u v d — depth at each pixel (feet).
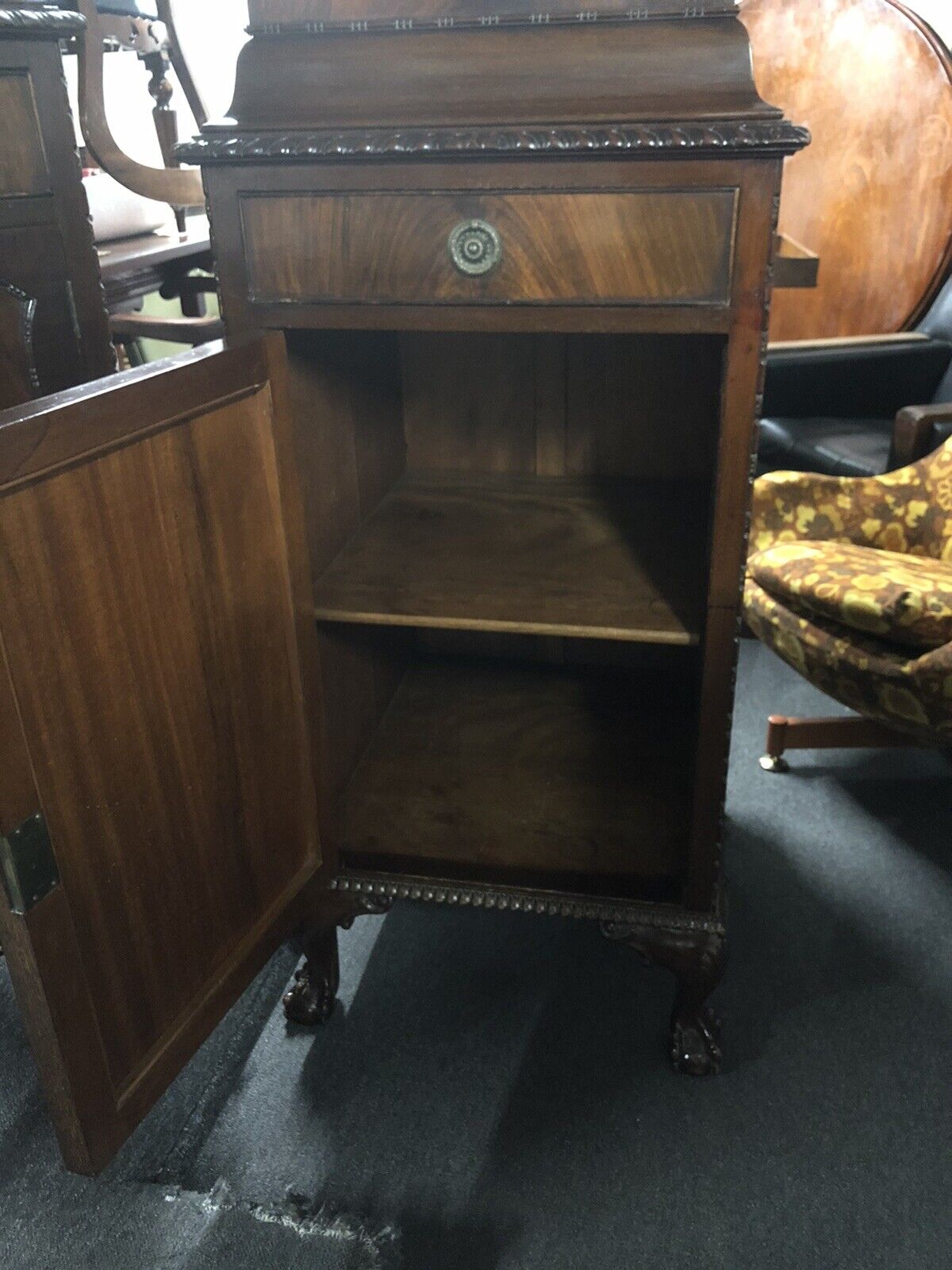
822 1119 4.01
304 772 3.83
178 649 2.96
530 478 5.08
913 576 4.44
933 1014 4.49
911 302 8.77
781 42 8.87
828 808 5.81
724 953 3.99
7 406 4.75
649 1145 3.92
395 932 5.04
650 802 4.51
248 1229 3.60
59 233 4.66
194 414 2.87
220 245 3.29
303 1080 4.22
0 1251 3.56
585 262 3.08
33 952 2.49
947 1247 3.53
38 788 2.46
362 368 4.43
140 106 9.50
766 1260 3.51
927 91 8.26
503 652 5.66
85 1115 2.79
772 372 7.68
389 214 3.13
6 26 4.16
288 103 3.25
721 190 2.93
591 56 3.06
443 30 3.16
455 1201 3.72
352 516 4.44
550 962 4.83
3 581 2.28
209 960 3.36
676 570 4.09
